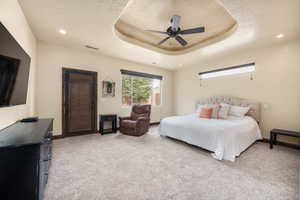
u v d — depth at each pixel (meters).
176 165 2.21
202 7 2.40
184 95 5.69
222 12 2.53
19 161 1.08
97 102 4.17
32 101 2.88
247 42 3.22
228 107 3.72
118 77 4.60
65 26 2.61
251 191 1.59
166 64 5.20
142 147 3.00
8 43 1.34
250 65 3.70
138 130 3.84
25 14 2.22
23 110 2.28
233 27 2.80
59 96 3.54
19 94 1.77
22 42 2.16
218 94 4.46
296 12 2.09
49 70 3.40
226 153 2.41
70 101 3.71
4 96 1.37
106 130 4.36
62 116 3.59
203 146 2.73
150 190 1.61
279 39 3.04
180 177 1.88
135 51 3.92
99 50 3.87
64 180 1.78
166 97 6.05
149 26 3.03
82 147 2.96
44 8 2.08
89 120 4.04
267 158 2.46
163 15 2.64
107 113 4.38
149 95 5.67
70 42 3.35
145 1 2.27
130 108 4.93
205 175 1.93
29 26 2.58
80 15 2.26
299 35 2.84
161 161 2.35
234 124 2.83
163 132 3.76
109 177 1.87
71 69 3.69
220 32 3.21
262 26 2.50
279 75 3.26
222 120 3.33
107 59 4.34
